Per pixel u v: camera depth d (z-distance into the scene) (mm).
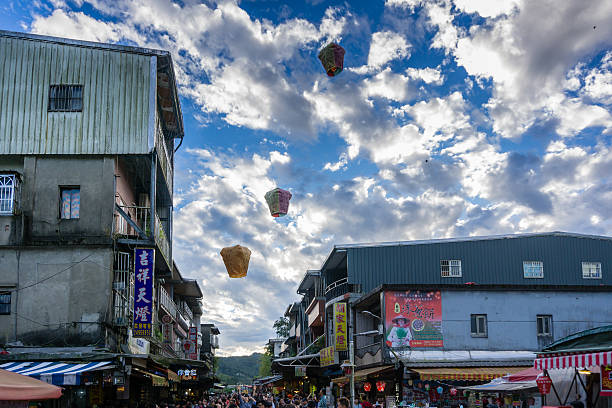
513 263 33594
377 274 32594
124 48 20906
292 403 19547
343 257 33969
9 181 19422
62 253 19203
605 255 34219
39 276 18969
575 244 34219
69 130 20172
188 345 40219
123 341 20844
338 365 32812
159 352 29531
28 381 8336
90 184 19797
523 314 24906
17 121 20109
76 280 19000
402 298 24703
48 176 19781
